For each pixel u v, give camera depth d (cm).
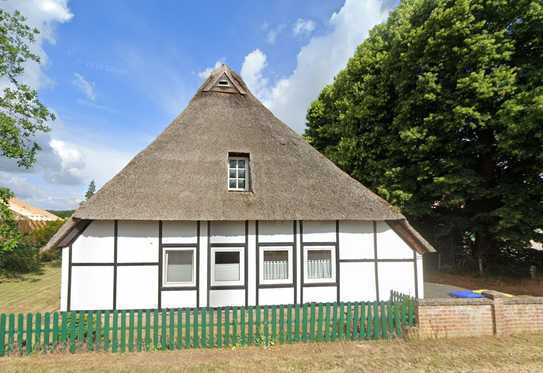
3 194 1359
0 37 1396
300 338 734
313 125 2573
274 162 1077
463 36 1377
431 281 1500
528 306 767
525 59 1347
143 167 975
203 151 1052
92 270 895
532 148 1201
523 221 1316
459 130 1423
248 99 1255
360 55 2017
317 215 971
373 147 1767
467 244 1781
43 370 586
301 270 997
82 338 675
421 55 1532
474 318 750
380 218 1002
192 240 949
